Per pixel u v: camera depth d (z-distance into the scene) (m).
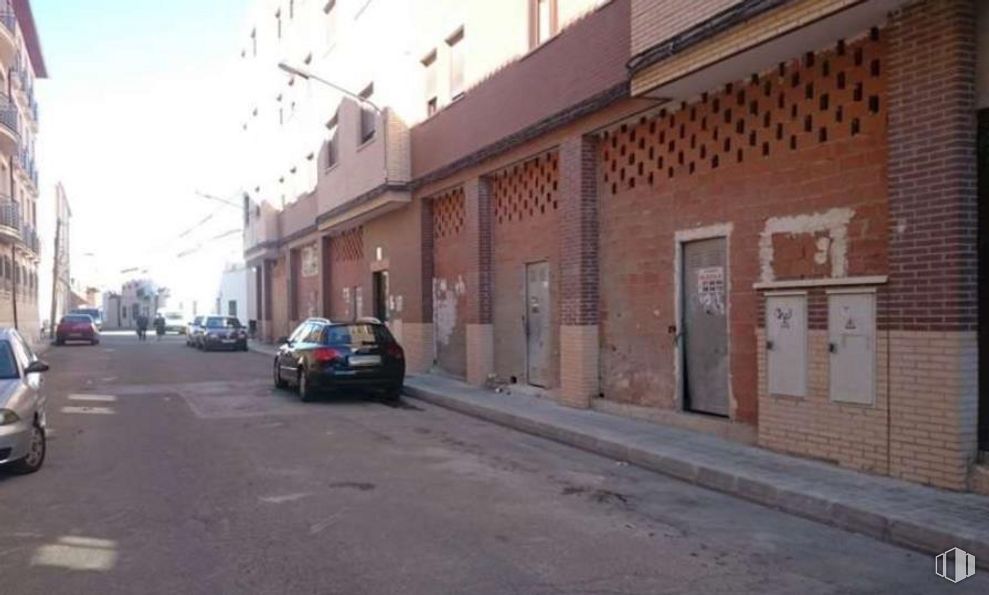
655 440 10.09
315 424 12.89
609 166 12.57
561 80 13.05
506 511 7.38
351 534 6.62
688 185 10.85
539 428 11.70
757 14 8.40
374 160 20.69
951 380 7.18
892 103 7.68
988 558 5.75
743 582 5.52
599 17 12.02
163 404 15.65
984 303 7.18
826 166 8.67
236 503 7.67
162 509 7.45
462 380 17.80
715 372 10.56
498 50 15.29
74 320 43.75
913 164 7.48
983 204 7.17
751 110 9.72
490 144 15.45
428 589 5.35
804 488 7.45
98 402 16.02
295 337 17.77
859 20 7.85
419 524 6.93
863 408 8.04
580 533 6.68
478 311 16.45
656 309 11.55
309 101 30.08
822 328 8.50
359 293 25.27
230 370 24.41
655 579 5.57
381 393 17.00
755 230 9.67
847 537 6.59
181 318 64.69
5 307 34.38
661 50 9.88
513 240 15.62
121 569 5.77
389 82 19.80
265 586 5.41
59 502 7.74
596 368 12.91
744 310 9.87
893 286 7.71
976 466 7.15
